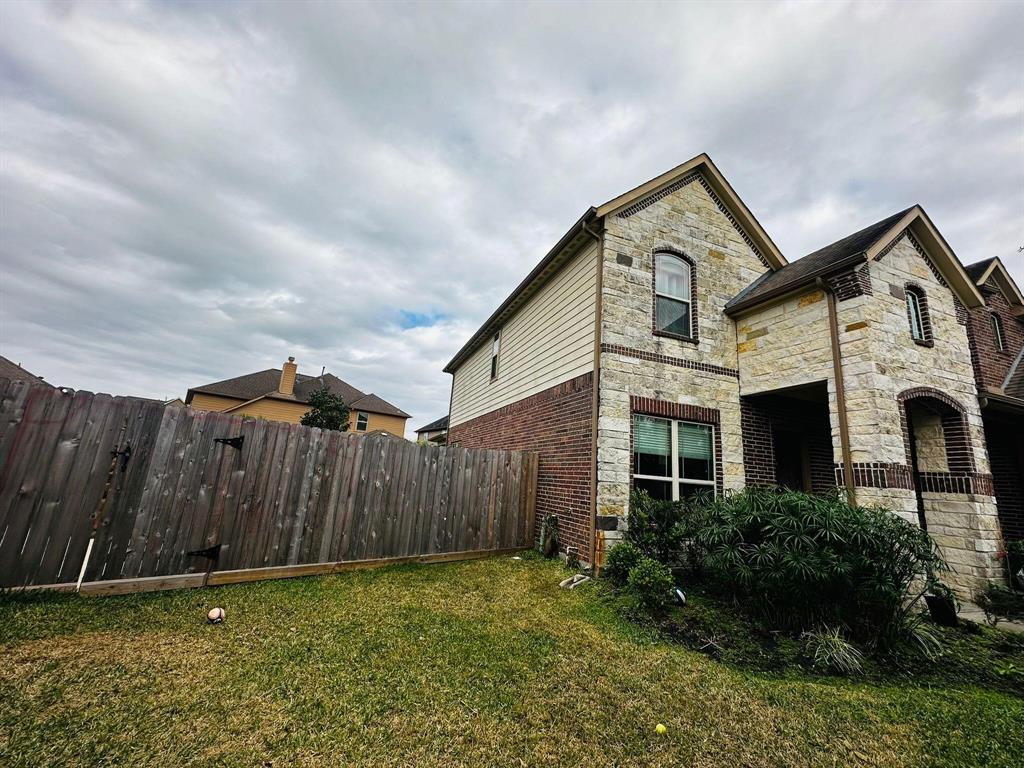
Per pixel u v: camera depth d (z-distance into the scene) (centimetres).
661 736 268
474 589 559
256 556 553
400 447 684
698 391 784
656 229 823
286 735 252
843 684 345
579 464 722
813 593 414
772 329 790
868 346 637
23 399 446
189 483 521
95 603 434
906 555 419
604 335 720
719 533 470
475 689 314
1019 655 413
